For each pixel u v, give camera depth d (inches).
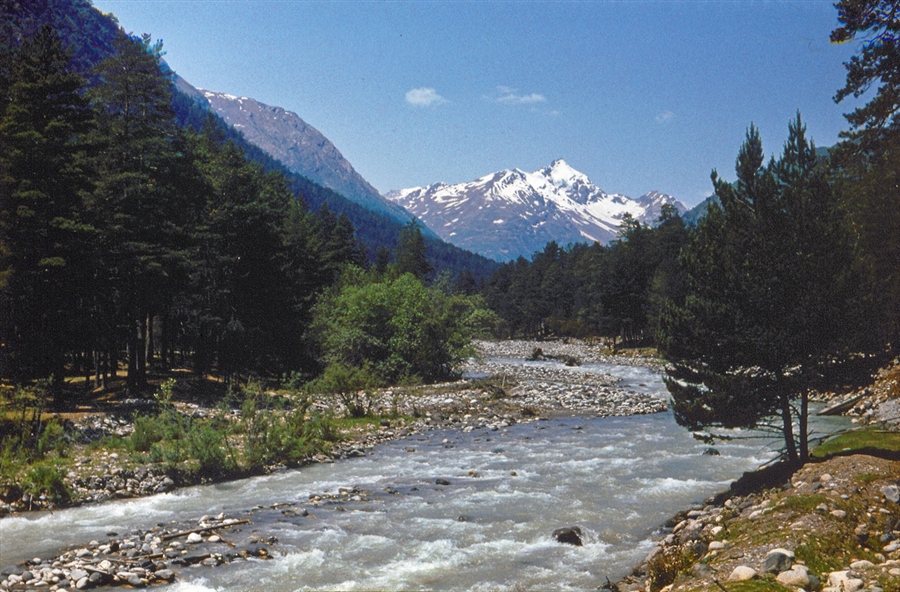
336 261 3762.3
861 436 704.4
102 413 1167.6
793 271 590.9
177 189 1669.5
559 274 6043.3
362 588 438.6
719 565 355.6
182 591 433.7
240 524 604.4
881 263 1067.9
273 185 3523.6
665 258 4195.4
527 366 2795.3
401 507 664.4
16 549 539.5
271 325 1989.4
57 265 1174.3
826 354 582.2
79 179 1248.2
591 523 593.9
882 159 1085.1
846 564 340.2
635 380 2266.2
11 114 1210.0
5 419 938.1
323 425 1064.2
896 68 831.7
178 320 2181.3
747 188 628.4
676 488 718.5
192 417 1130.7
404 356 2038.6
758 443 952.9
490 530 576.7
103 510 672.4
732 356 619.2
